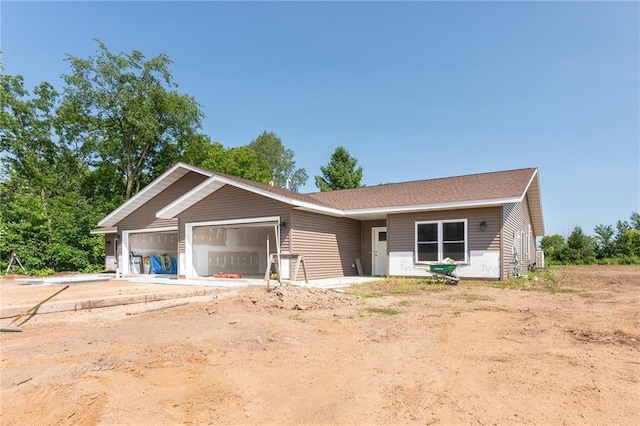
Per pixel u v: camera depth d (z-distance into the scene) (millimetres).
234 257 19609
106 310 7820
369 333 5770
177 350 4746
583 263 29781
